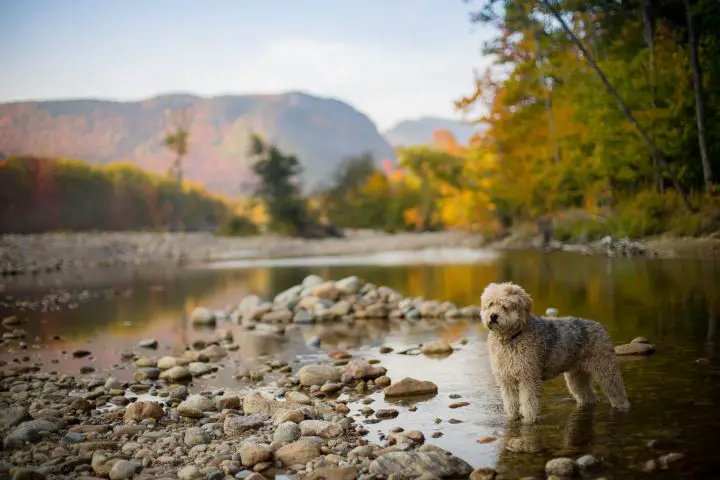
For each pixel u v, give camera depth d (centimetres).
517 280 1952
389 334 1252
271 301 1836
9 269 3231
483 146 3981
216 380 925
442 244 4784
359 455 564
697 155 2767
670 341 957
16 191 6381
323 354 1090
